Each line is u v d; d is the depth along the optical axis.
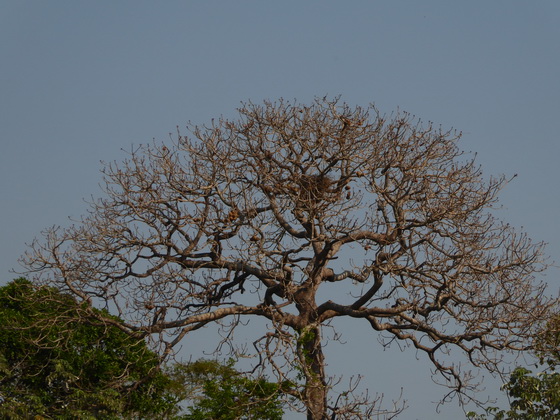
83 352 48.56
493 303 47.75
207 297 49.53
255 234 48.09
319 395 44.84
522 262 48.72
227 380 43.53
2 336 47.66
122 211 49.69
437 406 49.44
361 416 42.78
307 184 49.25
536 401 44.78
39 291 49.22
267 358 44.72
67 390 47.41
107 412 45.59
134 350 49.25
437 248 48.56
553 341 47.19
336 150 49.34
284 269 48.44
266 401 42.84
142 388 47.66
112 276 48.72
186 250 49.72
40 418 44.41
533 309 47.66
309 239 48.22
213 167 49.72
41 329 47.22
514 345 47.62
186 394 47.12
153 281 48.28
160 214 49.72
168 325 47.94
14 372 47.50
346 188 49.66
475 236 48.50
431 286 48.41
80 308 47.34
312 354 48.53
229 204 49.59
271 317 48.88
